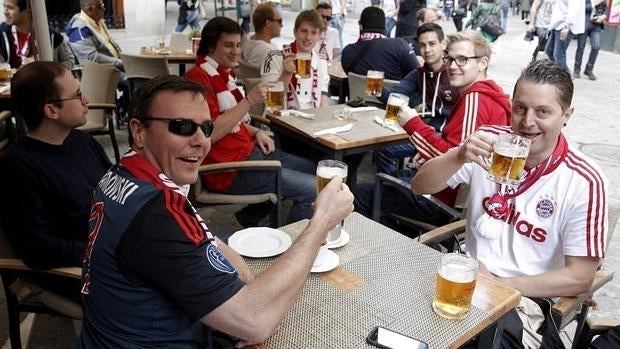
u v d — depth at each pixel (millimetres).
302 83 3721
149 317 1105
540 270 1783
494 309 1324
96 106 3922
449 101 3654
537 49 8883
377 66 4371
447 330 1235
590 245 1647
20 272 1776
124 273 1075
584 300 1760
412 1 7207
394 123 3137
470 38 2787
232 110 2758
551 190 1716
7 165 1748
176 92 1206
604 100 7047
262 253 1551
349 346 1169
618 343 1560
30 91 1793
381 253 1593
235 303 1091
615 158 4879
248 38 4742
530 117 1646
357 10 16797
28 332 2277
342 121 3277
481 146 1762
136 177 1142
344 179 1676
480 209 1888
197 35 6395
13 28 4469
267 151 3244
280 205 2842
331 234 1592
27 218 1724
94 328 1161
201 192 2836
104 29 5742
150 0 11391
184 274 1057
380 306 1322
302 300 1338
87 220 1928
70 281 1823
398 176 3062
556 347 1608
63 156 1900
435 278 1461
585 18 8094
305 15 3643
